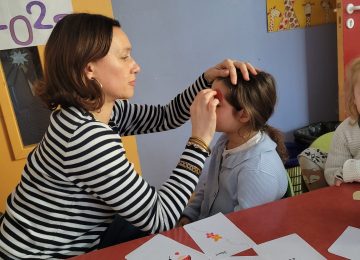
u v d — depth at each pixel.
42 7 1.65
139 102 2.17
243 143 1.13
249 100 1.06
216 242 0.74
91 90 0.78
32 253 0.84
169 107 1.23
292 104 2.63
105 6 1.76
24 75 1.73
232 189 1.13
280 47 2.46
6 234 0.85
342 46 2.17
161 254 0.72
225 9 2.22
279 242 0.72
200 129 0.85
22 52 1.70
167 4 2.07
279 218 0.80
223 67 1.11
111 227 0.90
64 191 0.80
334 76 2.70
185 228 0.80
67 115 0.78
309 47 2.55
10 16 1.61
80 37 0.75
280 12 2.36
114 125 1.10
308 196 0.88
